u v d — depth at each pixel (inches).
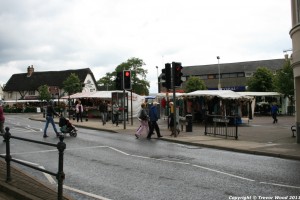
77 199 274.7
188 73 3511.3
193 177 357.1
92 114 1625.2
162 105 1390.3
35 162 440.1
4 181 297.7
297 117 663.8
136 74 3631.9
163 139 726.5
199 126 1055.6
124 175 365.7
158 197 281.0
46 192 270.7
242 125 1106.1
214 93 1154.0
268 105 1911.9
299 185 322.7
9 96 3395.7
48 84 3223.4
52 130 924.0
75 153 521.7
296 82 663.1
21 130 916.6
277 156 503.2
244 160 471.2
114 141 692.1
